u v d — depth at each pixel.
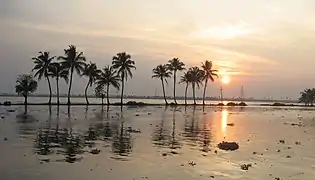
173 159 21.98
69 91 97.75
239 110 102.25
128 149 25.39
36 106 90.94
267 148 27.70
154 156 22.88
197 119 57.75
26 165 19.19
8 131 34.06
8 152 22.81
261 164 21.23
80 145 26.61
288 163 21.80
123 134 34.16
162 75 128.00
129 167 19.44
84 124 43.22
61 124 42.38
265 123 53.62
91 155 22.64
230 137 34.28
